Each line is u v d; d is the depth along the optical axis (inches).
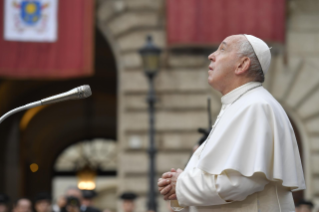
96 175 2365.9
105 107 2142.0
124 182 1023.6
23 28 975.0
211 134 240.1
